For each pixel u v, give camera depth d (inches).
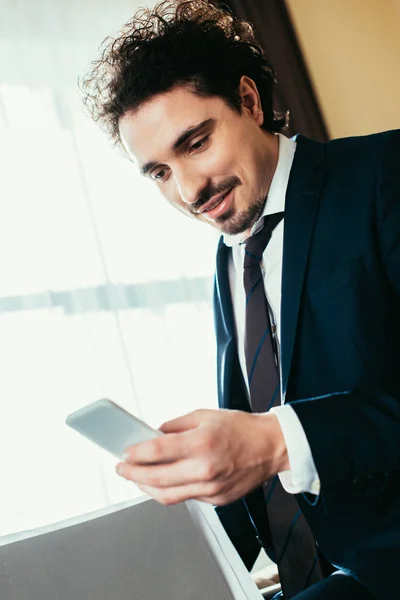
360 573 32.6
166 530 29.6
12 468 86.6
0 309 89.7
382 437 27.9
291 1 123.5
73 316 93.0
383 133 39.3
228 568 28.9
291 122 107.3
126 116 38.4
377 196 36.1
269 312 40.6
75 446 89.4
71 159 97.1
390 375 34.7
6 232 92.0
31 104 96.3
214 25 41.1
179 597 27.9
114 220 98.8
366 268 35.7
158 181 41.4
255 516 41.6
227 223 40.6
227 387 42.9
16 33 97.3
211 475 24.0
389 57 132.7
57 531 28.5
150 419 94.9
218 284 45.6
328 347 35.8
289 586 37.4
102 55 44.3
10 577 26.9
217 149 38.0
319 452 27.2
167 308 100.3
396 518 32.3
